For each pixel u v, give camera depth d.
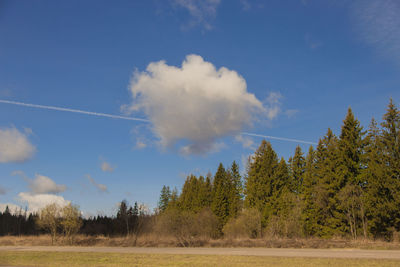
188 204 69.12
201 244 33.12
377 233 36.19
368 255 19.84
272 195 52.00
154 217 51.34
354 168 40.75
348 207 37.06
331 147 43.88
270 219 40.84
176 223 42.66
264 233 39.97
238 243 32.25
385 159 35.31
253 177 54.25
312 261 16.95
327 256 19.33
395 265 15.01
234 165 70.44
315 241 31.64
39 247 34.44
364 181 39.31
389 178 33.81
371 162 36.62
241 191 67.56
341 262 16.30
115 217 64.56
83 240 41.44
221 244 32.34
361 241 31.75
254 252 23.47
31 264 18.55
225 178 64.19
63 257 21.81
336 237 37.91
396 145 35.22
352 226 38.25
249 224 41.59
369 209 35.47
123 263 17.98
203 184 69.38
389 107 37.00
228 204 61.28
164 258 20.16
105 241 39.44
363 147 41.19
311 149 52.97
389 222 34.91
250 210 43.47
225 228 44.16
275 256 19.84
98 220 70.81
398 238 32.41
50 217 41.50
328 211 42.00
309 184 49.94
